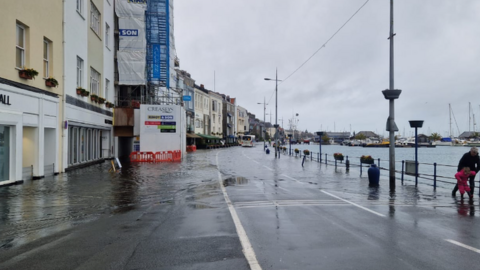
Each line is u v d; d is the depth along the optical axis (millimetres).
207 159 31188
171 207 9453
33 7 14672
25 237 6535
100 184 14086
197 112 65750
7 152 13359
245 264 4926
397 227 7172
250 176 17469
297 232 6715
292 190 12680
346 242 6043
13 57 13211
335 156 22031
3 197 11039
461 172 11086
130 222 7688
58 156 17516
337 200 10578
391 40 14328
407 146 106625
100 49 25438
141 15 30312
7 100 12648
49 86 16297
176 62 52812
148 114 28500
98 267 4879
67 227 7293
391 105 14414
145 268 4812
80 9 21203
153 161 27609
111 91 28859
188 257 5246
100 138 26938
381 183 15156
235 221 7660
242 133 113750
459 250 5625
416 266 4879
